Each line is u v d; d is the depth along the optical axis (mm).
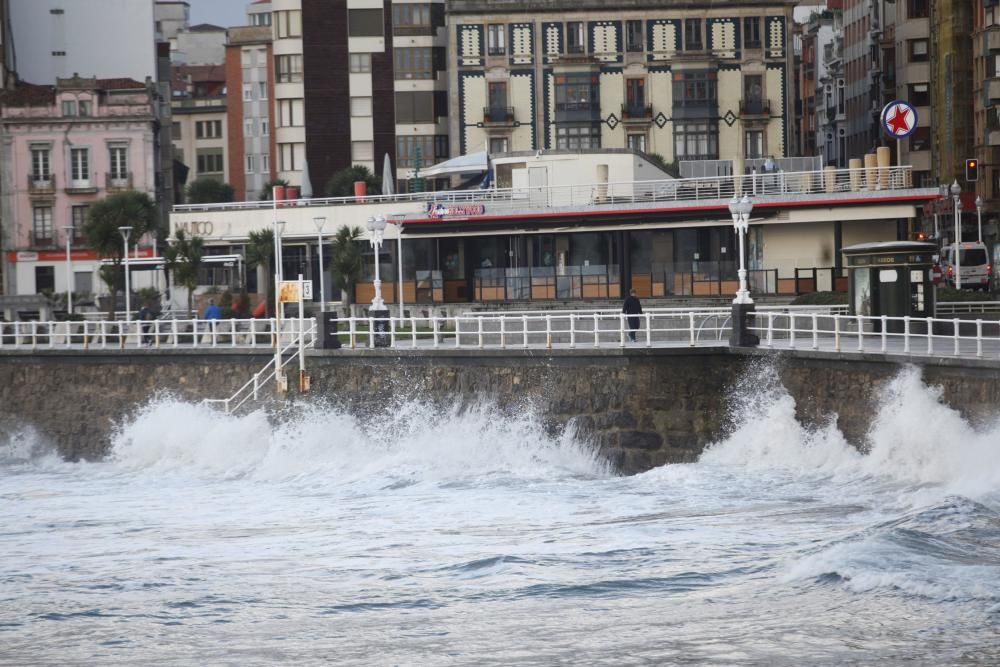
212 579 63188
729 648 48156
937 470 74875
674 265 141500
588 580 59156
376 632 52969
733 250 139125
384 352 99188
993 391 71562
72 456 114062
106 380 113188
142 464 108688
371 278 159500
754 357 87625
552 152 153625
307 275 168500
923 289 95625
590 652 48812
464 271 153625
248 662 49719
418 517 78062
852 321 96750
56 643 53156
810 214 134625
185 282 167500
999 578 53406
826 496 75250
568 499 81000
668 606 54281
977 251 160250
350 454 99750
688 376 89625
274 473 100062
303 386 102312
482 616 54562
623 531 69500
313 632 53406
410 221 151000
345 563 65562
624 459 90188
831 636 48531
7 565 68312
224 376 107625
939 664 45000
